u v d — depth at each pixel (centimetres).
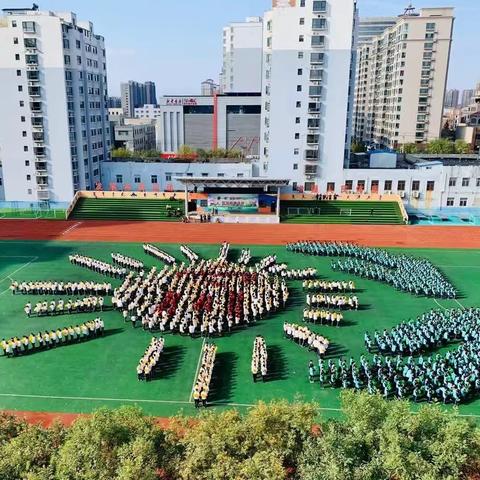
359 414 2142
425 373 3080
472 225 7256
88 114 8638
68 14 8231
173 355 3497
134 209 7744
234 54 13075
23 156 8150
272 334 3853
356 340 3769
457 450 1934
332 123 7906
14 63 7744
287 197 7950
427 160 9069
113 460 1947
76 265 5478
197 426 2153
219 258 5403
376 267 5259
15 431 2206
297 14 7469
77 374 3247
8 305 4375
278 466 1880
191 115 13188
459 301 4562
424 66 13450
